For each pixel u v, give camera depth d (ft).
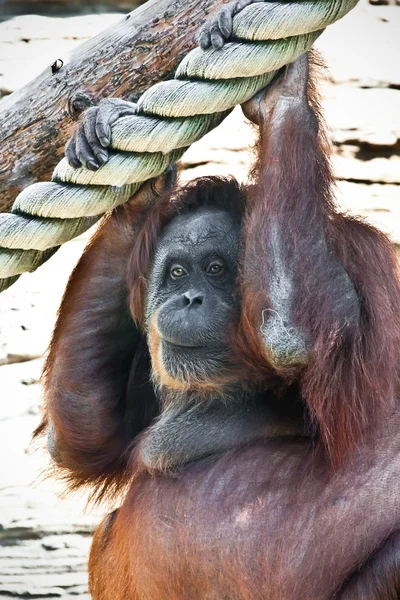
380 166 55.26
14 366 51.01
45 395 37.09
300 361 31.12
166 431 33.94
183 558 32.60
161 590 33.06
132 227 35.32
